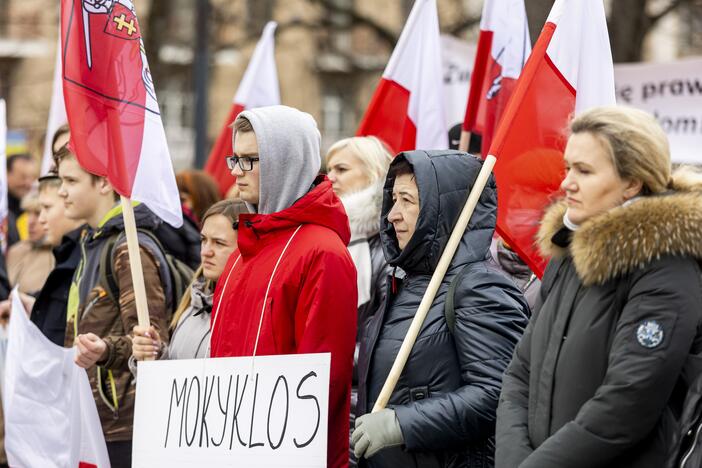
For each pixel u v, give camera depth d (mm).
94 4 5656
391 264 4840
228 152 9633
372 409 4727
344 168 6617
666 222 3799
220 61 33844
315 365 4488
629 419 3732
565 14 5332
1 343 7402
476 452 4516
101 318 5980
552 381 4004
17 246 9000
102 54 5645
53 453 6082
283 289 4789
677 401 3844
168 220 5707
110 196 6309
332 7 22734
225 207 5832
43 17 34594
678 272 3791
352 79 36906
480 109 6551
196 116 13883
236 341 4926
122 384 5930
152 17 21500
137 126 5660
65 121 7617
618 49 16484
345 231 4988
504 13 6426
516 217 5137
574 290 4027
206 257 5812
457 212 4758
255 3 32906
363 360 4867
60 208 7457
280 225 4902
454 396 4434
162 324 5934
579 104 5375
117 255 5973
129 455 5961
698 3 23531
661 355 3725
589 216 4008
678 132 9414
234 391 4699
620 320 3834
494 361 4453
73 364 5992
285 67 36344
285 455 4508
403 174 4824
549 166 5199
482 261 4727
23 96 34250
